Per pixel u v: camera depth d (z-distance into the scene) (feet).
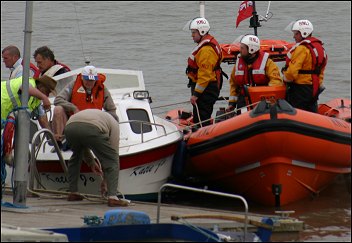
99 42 253.65
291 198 130.52
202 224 92.53
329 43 247.91
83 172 122.11
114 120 109.60
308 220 117.70
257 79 137.08
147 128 130.21
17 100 102.58
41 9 314.76
